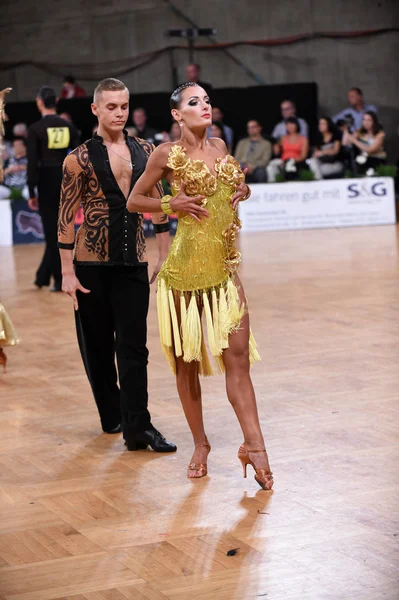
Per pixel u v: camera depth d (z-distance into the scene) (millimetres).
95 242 5617
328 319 9156
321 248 14836
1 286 12695
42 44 22797
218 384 6949
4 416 6500
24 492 5008
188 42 22422
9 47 22859
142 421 5602
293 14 22422
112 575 3922
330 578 3785
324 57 22516
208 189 4820
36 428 6199
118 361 5633
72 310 10586
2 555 4188
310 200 18062
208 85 20578
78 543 4281
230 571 3898
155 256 14547
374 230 17109
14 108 20766
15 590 3824
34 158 11547
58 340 8969
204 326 8969
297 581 3775
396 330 8492
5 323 6680
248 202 18000
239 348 5008
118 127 5516
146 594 3730
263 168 18469
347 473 4996
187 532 4344
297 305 10000
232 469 5203
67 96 21125
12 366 7973
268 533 4277
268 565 3936
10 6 22688
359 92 20047
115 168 5539
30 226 17750
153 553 4121
